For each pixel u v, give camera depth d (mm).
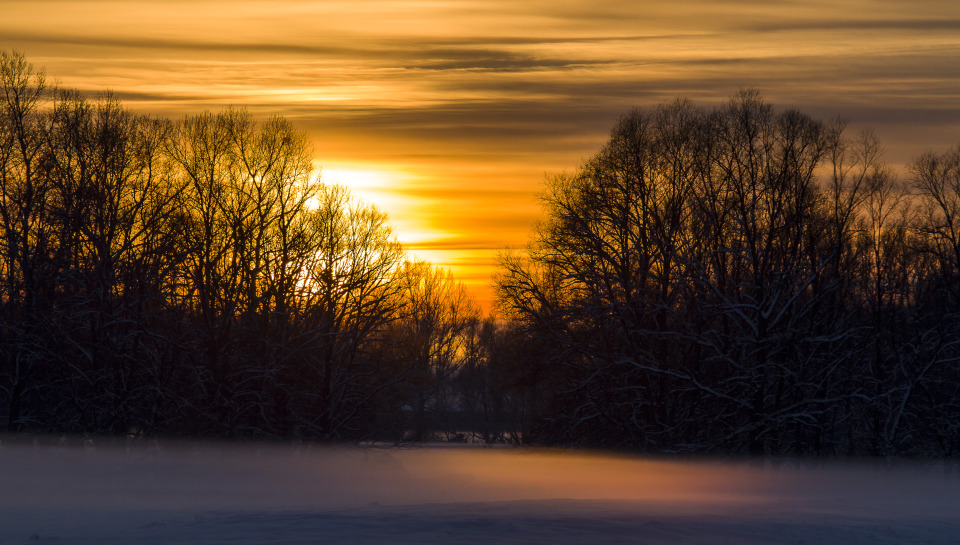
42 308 51969
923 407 53156
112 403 49938
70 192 53312
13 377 50094
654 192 54312
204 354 52812
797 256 53031
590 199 52594
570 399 52531
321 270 56406
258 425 52500
